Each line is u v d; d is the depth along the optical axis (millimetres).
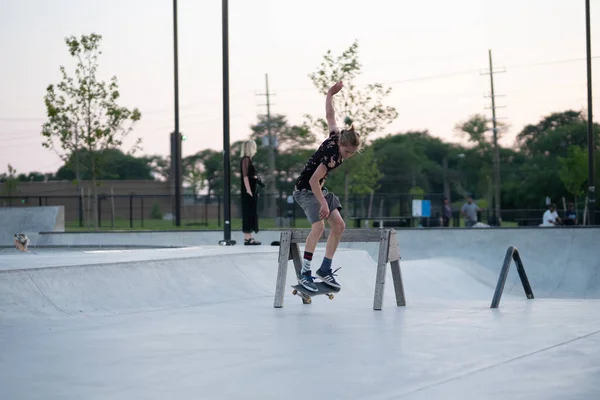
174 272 8148
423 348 4633
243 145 12891
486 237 19797
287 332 5363
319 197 6492
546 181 77938
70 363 4234
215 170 91375
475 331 5316
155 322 5977
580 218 45062
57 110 31000
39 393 3514
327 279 6949
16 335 5301
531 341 4859
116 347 4758
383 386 3615
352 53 34562
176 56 34969
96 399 3398
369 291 10852
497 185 61125
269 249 11477
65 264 7707
